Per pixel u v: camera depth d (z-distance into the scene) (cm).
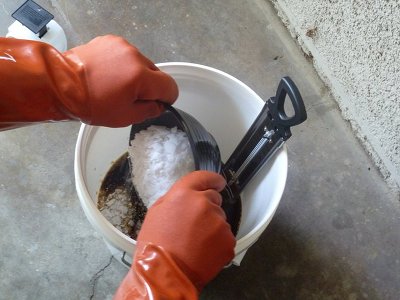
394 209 106
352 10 93
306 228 103
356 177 107
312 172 106
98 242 101
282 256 101
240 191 80
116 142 86
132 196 85
